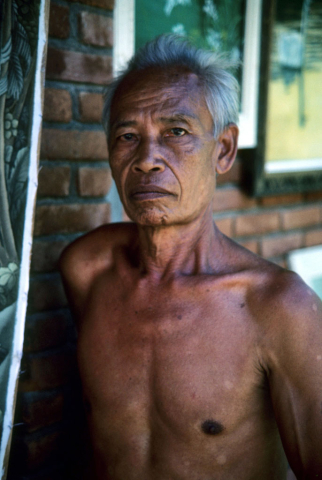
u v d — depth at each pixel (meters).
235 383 0.87
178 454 0.90
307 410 0.82
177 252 0.98
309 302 0.85
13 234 0.91
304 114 1.96
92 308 1.05
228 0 1.69
